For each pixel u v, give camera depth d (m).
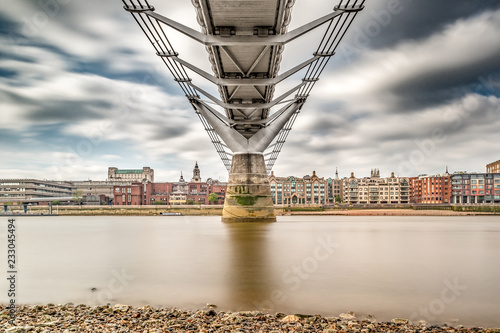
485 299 13.68
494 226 61.19
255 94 47.09
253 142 57.16
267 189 58.03
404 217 101.31
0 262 23.22
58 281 17.20
